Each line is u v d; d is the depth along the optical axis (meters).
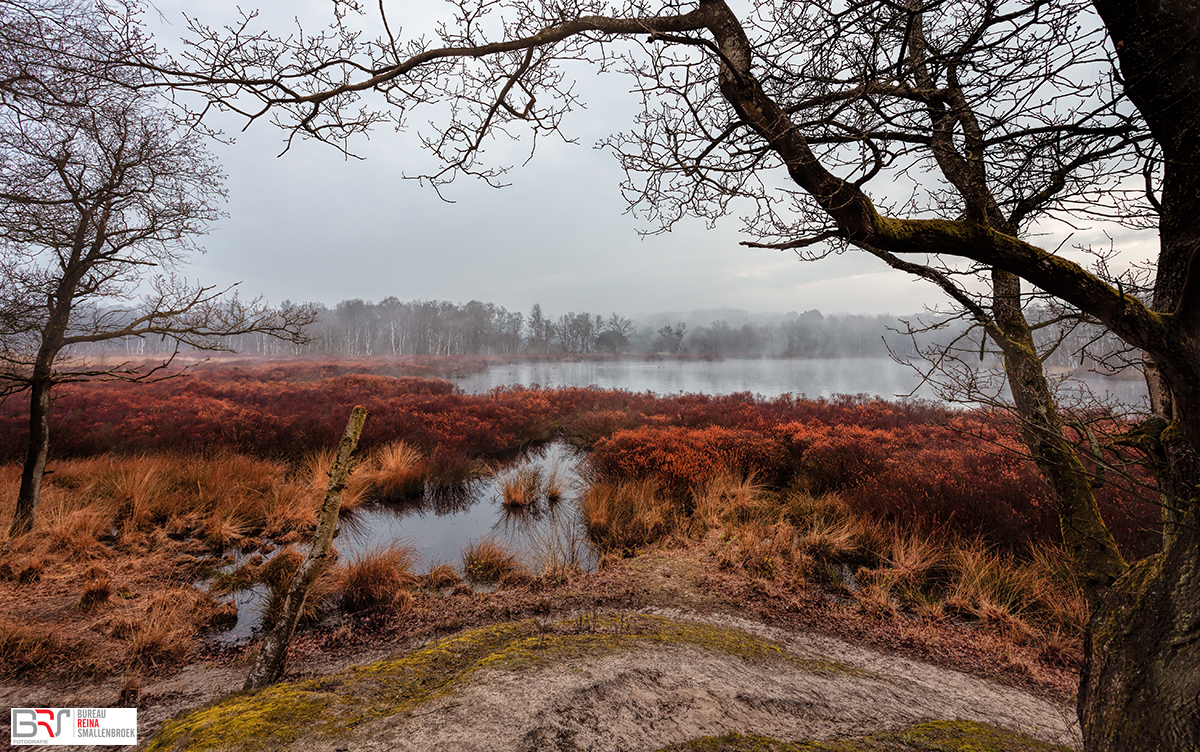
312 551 2.69
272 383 21.45
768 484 8.02
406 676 2.47
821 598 4.31
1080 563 1.57
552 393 19.66
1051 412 1.64
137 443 9.36
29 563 4.36
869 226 1.21
